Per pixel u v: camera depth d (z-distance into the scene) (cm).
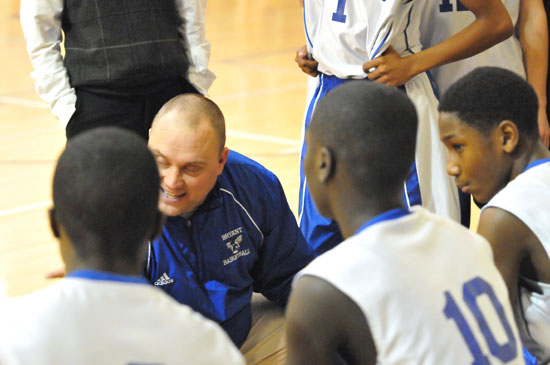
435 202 544
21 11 637
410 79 539
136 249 269
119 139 268
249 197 472
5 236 866
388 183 303
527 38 612
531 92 373
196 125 424
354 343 289
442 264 294
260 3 2989
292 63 1906
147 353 251
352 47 541
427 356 279
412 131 305
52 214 270
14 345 239
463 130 373
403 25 536
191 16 660
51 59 634
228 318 462
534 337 377
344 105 300
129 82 629
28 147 1242
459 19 562
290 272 495
